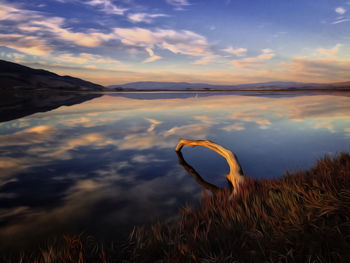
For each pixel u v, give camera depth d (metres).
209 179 4.81
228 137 8.90
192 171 5.29
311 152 6.57
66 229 2.90
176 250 2.28
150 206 3.55
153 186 4.40
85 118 15.09
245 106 23.83
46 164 5.80
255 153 6.61
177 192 4.12
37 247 2.51
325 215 2.40
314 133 9.35
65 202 3.71
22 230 2.87
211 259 2.07
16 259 2.28
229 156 5.06
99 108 22.91
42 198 3.85
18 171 5.27
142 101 35.88
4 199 3.81
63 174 5.09
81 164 5.83
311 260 1.89
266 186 3.73
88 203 3.67
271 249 2.10
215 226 2.67
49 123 12.80
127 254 2.38
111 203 3.66
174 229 2.77
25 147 7.54
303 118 13.91
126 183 4.56
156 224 2.92
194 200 3.76
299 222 2.34
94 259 2.28
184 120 13.91
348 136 8.62
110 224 3.02
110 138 8.98
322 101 30.19
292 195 2.95
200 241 2.36
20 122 13.08
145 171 5.31
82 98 44.44
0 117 15.20
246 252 2.12
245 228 2.49
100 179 4.78
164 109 21.72
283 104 25.83
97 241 2.62
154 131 10.42
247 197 3.31
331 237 2.02
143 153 6.89
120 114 17.53
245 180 4.16
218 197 3.59
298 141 8.00
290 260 1.96
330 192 2.76
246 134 9.42
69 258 2.16
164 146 7.75
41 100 35.38
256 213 2.80
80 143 8.16
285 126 11.20
